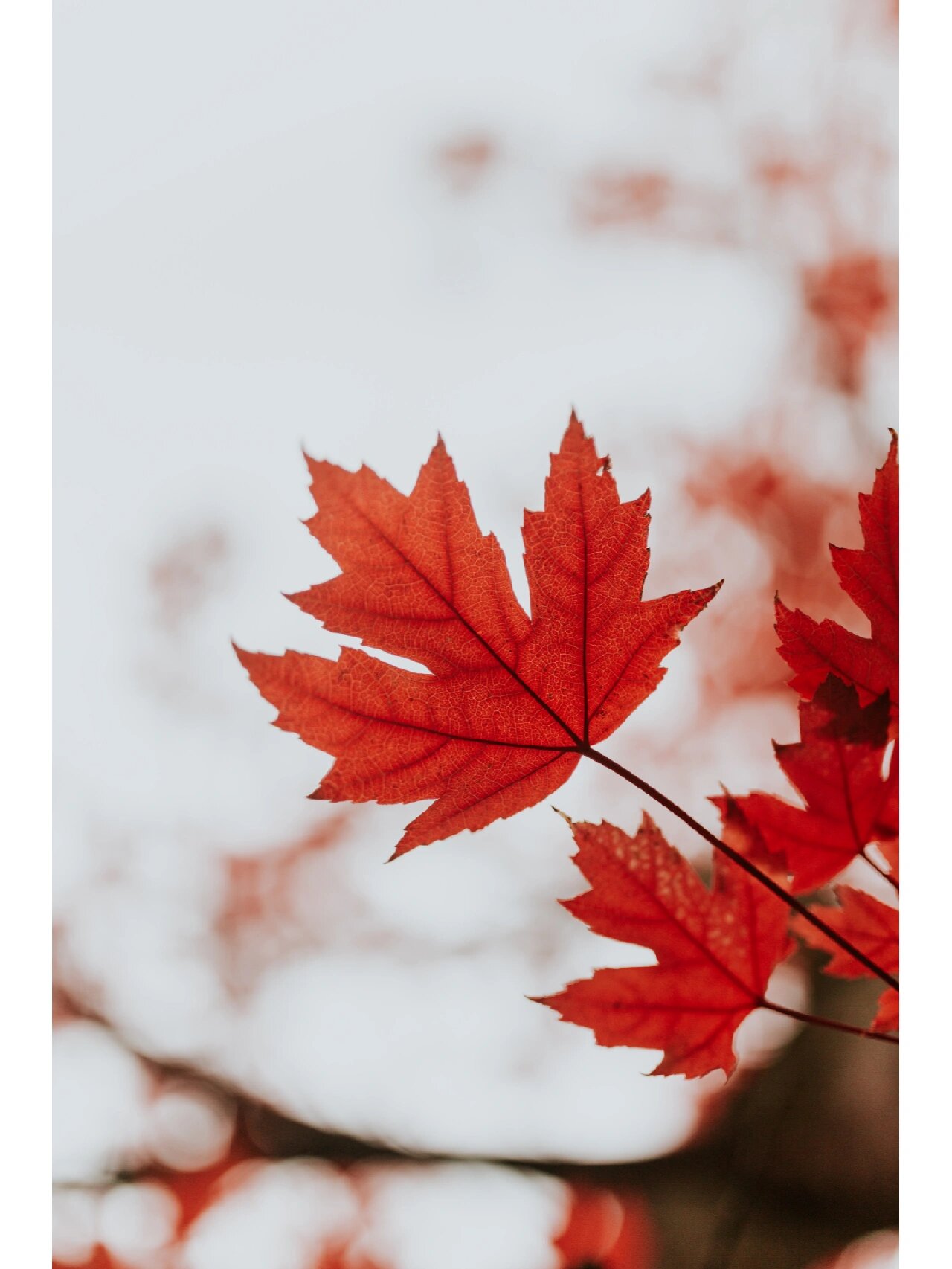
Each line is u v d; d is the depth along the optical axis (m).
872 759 0.92
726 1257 2.28
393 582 0.81
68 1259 2.45
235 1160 2.89
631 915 0.94
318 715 0.81
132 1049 3.31
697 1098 2.86
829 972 1.03
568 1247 2.52
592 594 0.83
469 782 0.83
